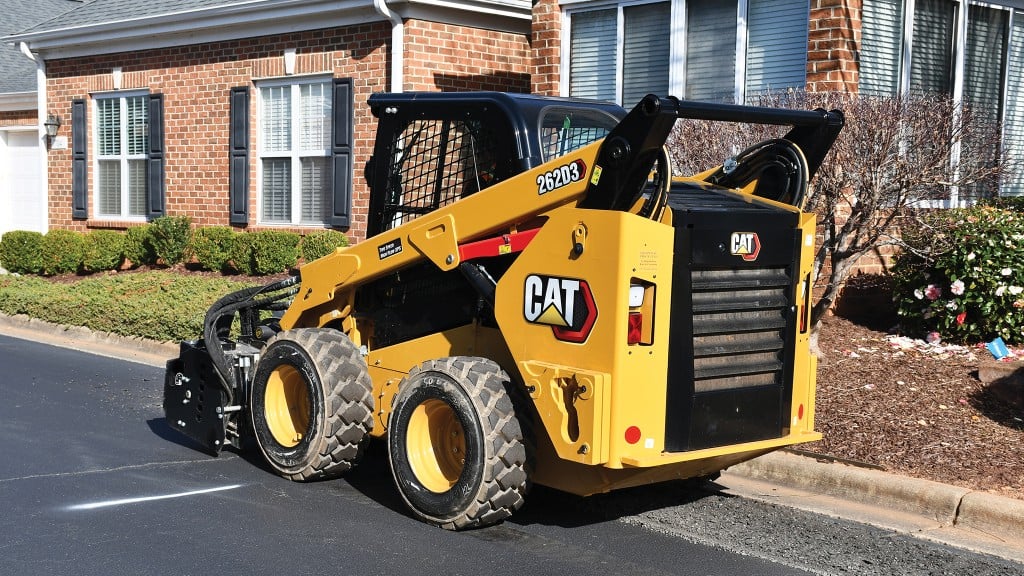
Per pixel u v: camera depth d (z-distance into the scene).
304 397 6.62
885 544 5.48
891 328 9.67
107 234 16.72
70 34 17.22
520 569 5.02
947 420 7.14
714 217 5.19
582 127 6.07
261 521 5.72
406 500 5.72
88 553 5.16
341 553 5.21
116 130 17.44
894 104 8.37
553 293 5.17
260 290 7.26
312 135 14.58
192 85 15.87
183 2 16.22
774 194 5.86
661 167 5.06
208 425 6.99
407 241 6.04
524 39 14.42
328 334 6.37
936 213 9.47
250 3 14.38
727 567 5.11
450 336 6.04
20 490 6.26
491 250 5.60
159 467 6.86
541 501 6.20
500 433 5.30
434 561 5.11
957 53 11.24
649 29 11.75
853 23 9.99
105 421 8.21
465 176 6.03
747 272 5.41
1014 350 8.65
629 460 4.94
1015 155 11.97
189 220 15.98
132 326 12.01
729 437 5.40
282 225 14.95
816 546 5.43
